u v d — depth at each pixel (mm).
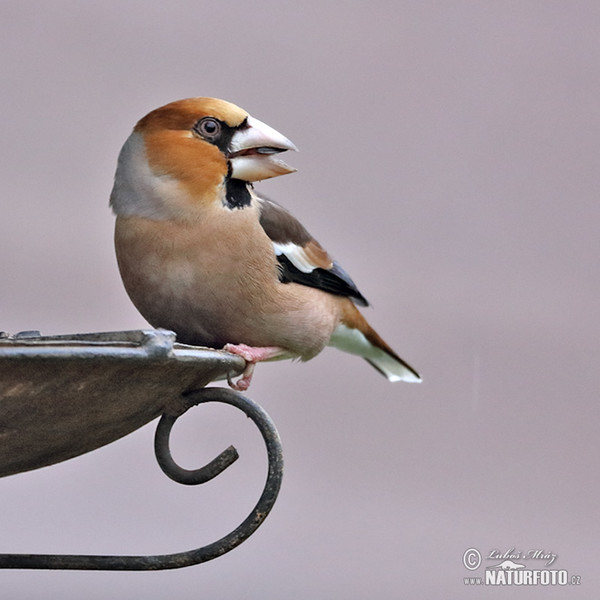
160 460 5637
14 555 5203
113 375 4355
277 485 5301
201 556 5238
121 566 5227
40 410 4336
